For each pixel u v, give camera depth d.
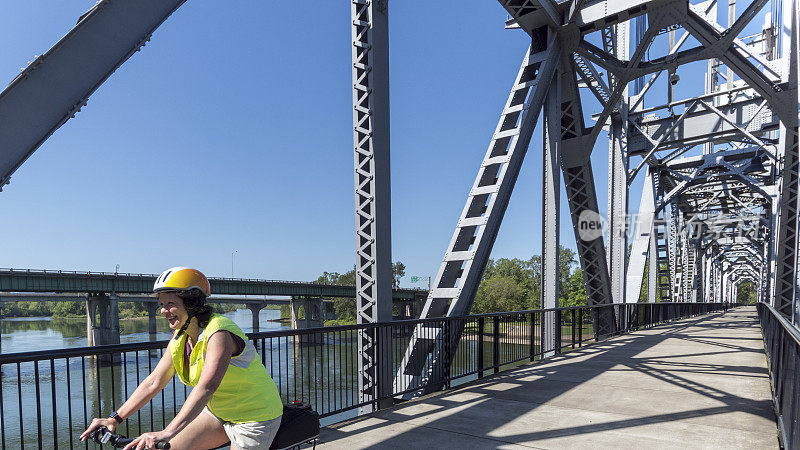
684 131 25.50
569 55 15.19
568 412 5.79
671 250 45.62
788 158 18.55
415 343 7.50
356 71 7.31
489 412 5.80
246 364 1.88
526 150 11.87
